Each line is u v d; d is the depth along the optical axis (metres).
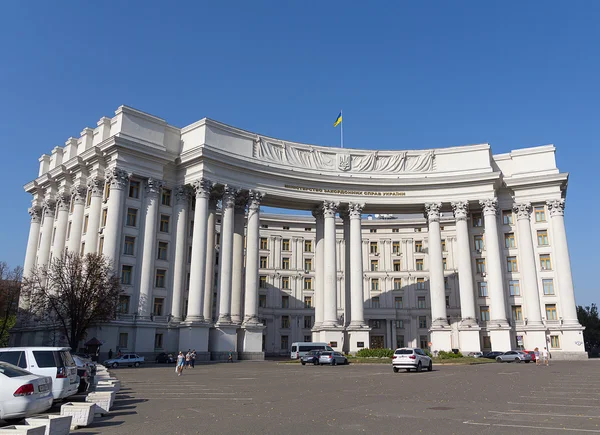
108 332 41.19
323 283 54.53
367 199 55.16
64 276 43.00
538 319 52.88
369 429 10.62
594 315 92.94
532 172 56.69
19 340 51.84
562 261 53.69
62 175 52.75
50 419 9.77
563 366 37.16
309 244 78.25
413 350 31.02
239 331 48.50
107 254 42.69
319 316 54.25
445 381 23.19
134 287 44.12
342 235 76.75
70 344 38.78
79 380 17.48
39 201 58.62
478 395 16.97
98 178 46.75
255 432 10.43
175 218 48.16
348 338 51.66
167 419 12.33
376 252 76.44
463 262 53.06
